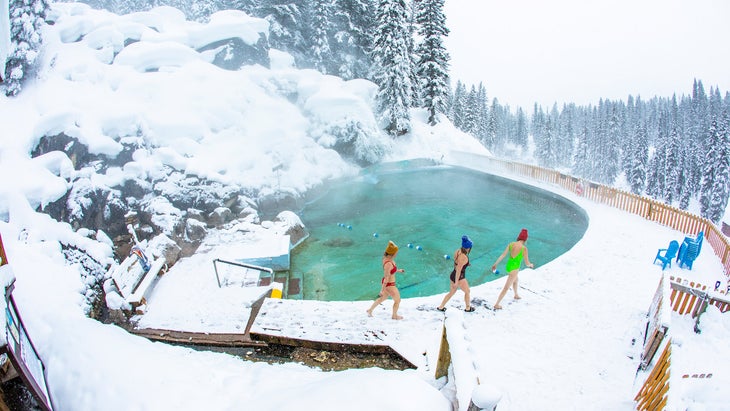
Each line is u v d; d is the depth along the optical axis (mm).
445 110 37031
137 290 9516
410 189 23875
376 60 31359
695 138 94188
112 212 14195
